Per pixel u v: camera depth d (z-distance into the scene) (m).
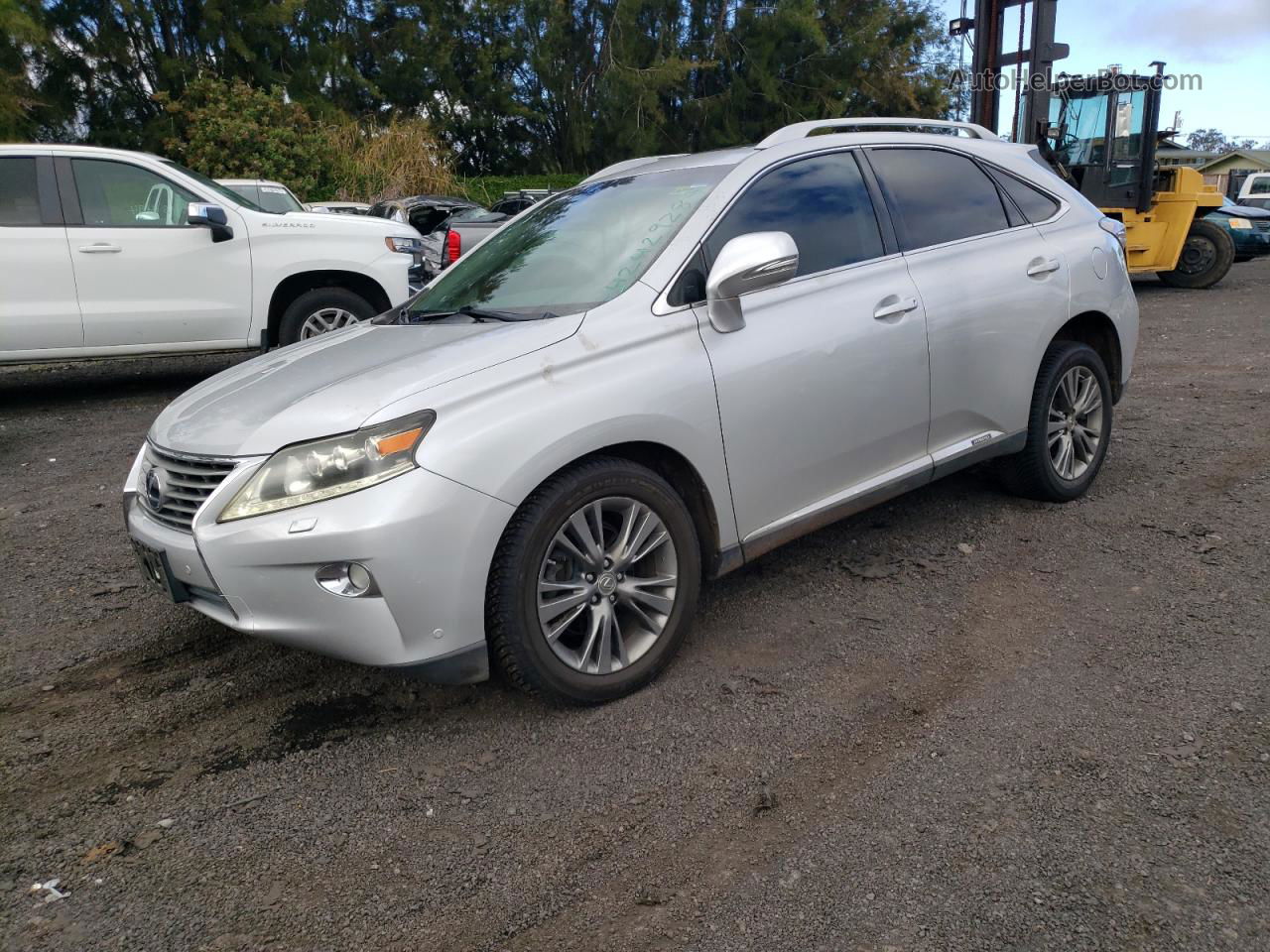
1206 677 3.12
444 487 2.72
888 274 3.89
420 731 3.07
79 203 7.48
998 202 4.50
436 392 2.82
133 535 3.15
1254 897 2.19
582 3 31.00
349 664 3.53
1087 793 2.58
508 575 2.87
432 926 2.25
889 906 2.23
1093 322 4.83
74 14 24.25
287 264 8.04
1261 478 5.05
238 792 2.79
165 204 7.77
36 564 4.55
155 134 24.14
